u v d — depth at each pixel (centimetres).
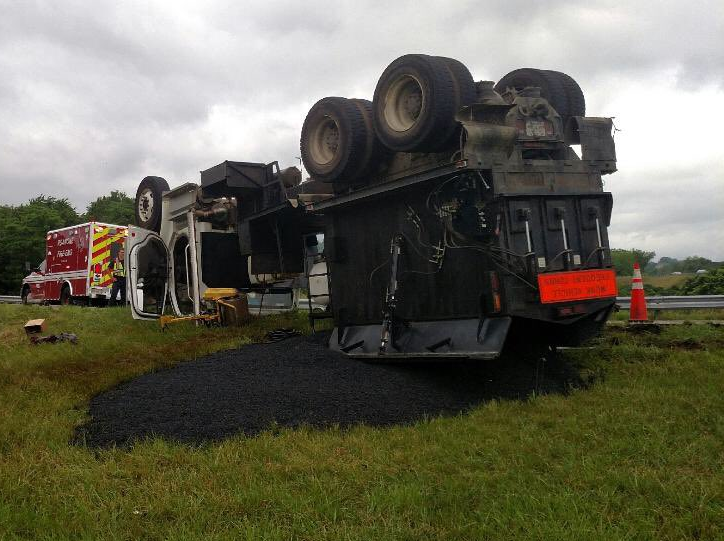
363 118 869
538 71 835
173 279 1326
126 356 954
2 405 652
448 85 726
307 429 559
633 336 948
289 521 374
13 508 392
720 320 1119
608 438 500
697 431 506
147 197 1425
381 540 345
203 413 606
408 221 834
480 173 710
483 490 406
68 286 2177
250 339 1038
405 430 555
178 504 394
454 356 721
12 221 4562
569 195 756
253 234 1207
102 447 525
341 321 941
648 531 340
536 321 757
